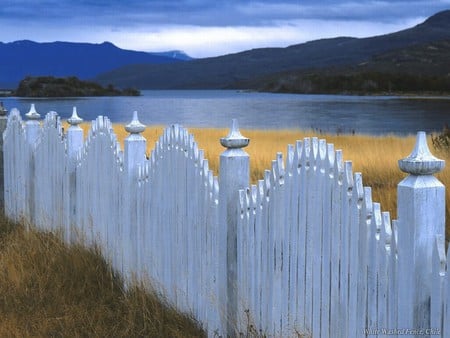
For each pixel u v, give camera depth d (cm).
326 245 333
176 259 516
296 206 360
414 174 261
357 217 305
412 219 258
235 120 431
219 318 450
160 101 16400
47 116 793
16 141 905
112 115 8412
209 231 461
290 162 366
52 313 526
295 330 356
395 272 276
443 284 253
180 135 504
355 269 308
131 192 581
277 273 381
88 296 571
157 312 504
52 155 771
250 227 411
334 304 327
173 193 516
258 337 402
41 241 707
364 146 1877
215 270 454
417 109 10312
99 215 653
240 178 429
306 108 10938
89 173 675
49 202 785
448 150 1577
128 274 584
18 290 572
